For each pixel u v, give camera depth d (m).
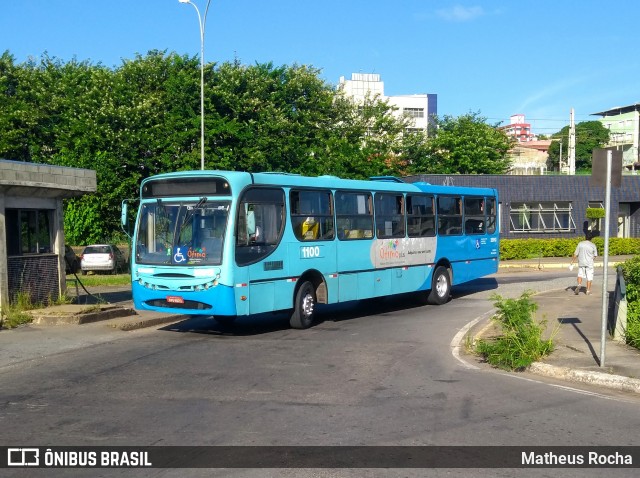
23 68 43.50
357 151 44.03
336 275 14.84
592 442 6.41
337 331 13.68
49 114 42.00
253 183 12.75
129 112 37.75
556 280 24.83
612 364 9.50
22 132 40.16
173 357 10.72
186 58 40.81
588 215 39.97
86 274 34.03
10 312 13.82
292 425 6.90
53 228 15.91
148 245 12.91
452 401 7.94
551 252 37.47
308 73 45.59
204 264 12.26
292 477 5.45
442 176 37.47
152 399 7.98
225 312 12.16
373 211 16.08
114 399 7.98
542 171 76.06
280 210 13.41
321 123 47.25
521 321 10.32
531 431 6.75
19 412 7.41
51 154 42.00
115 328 13.59
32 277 15.08
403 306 18.22
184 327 14.27
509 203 39.25
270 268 13.05
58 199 15.93
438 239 18.34
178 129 37.72
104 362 10.29
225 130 37.00
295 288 13.80
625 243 39.72
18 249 14.86
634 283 12.11
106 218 40.00
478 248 20.19
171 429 6.76
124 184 37.56
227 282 12.13
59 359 10.53
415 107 102.75
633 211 42.69
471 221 19.94
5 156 40.34
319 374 9.45
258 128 39.66
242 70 41.34
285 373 9.51
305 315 14.03
